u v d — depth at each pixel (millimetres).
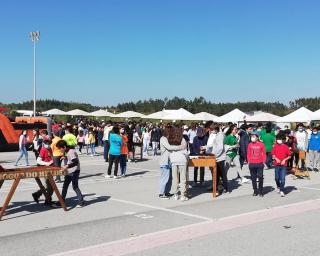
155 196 11609
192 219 8852
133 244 6973
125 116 52125
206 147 13359
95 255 6383
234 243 7082
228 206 10312
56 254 6426
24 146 20266
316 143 18766
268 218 9016
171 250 6652
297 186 13953
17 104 89938
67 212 9469
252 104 91625
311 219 8969
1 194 11703
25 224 8344
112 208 9922
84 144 27547
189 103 96688
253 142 11930
